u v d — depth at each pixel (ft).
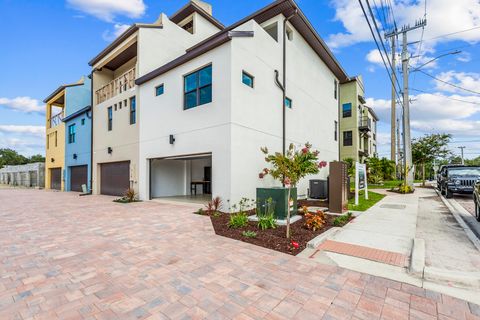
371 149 106.42
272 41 34.42
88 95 66.85
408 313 8.21
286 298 9.14
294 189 23.40
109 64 54.13
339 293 9.51
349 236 17.34
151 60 42.27
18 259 13.21
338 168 25.85
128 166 44.01
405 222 21.71
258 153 30.94
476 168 40.91
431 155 78.23
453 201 35.24
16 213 27.50
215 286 10.07
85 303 8.84
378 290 9.76
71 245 15.62
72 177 62.95
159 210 28.86
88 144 54.90
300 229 18.84
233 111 27.27
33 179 86.63
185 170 46.47
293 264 12.37
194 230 19.29
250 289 9.82
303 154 19.08
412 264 11.71
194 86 32.12
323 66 51.49
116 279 10.76
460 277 10.32
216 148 28.45
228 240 16.51
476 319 7.89
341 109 83.30
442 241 16.10
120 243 15.98
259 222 19.52
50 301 8.99
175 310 8.39
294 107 39.50
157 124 37.09
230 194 26.68
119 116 45.68
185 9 48.73
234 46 27.73
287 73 37.70
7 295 9.43
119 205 33.47
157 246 15.33
